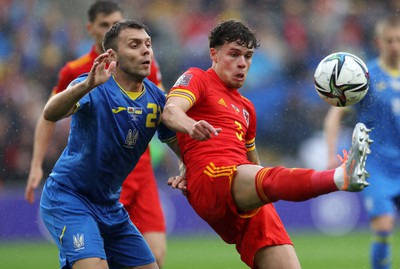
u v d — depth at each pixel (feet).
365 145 56.70
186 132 62.49
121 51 65.26
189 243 157.58
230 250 146.20
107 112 65.21
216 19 204.54
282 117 191.42
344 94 67.00
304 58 198.90
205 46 199.52
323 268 119.65
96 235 65.46
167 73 195.62
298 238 163.43
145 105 66.95
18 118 181.57
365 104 97.55
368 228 172.45
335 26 204.23
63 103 60.23
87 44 197.26
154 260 71.20
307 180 60.18
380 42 98.63
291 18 203.41
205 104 69.10
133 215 86.84
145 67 65.51
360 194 172.86
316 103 192.54
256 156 74.90
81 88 59.16
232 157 67.10
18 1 198.90
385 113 96.78
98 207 68.18
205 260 132.26
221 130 62.13
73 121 66.59
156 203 87.81
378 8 207.62
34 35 195.72
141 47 65.31
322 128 189.78
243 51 69.62
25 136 179.73
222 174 65.67
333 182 58.49
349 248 145.59
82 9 202.49
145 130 67.31
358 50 203.51
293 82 195.62
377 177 95.09
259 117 191.31
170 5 204.74
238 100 71.15
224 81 70.38
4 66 189.78
